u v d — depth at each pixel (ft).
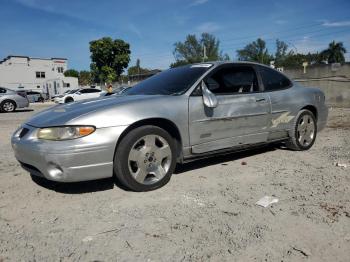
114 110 11.80
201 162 16.26
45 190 12.80
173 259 8.05
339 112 37.96
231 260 7.99
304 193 11.96
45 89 184.96
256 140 15.79
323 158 16.63
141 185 12.22
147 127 12.20
